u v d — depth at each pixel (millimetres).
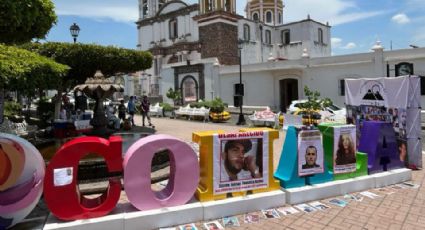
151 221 4648
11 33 6691
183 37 44250
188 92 33969
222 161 5262
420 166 7906
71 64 12766
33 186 4430
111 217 4520
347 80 9570
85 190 6176
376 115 8602
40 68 5973
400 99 7961
